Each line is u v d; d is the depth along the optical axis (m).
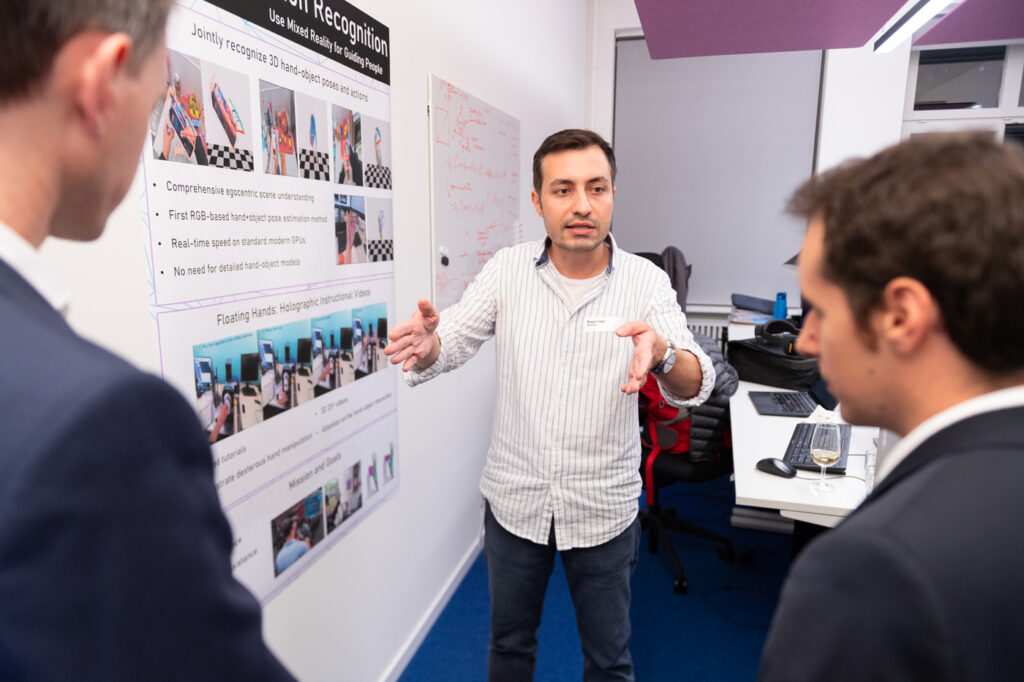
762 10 2.54
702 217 4.49
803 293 0.49
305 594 1.47
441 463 2.25
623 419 1.43
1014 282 0.37
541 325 1.44
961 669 0.34
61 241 0.87
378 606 1.83
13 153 0.35
